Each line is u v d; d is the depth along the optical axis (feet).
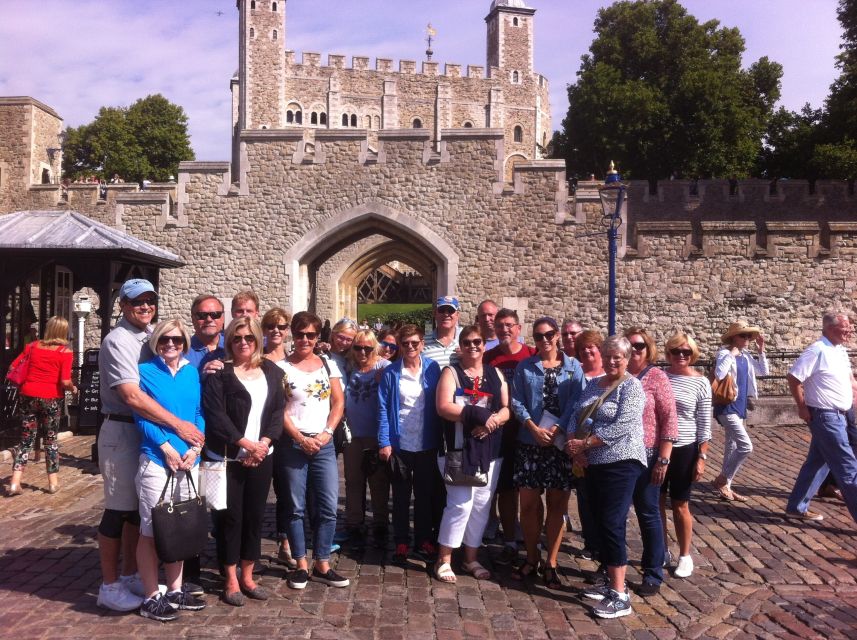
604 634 12.83
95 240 26.66
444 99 167.22
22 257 26.78
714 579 15.55
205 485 13.14
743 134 92.58
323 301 78.13
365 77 162.50
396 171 51.49
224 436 13.07
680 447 15.51
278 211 51.98
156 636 12.06
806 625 13.17
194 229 52.16
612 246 29.76
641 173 96.78
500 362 17.57
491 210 51.11
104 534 13.17
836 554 17.10
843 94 80.84
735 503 21.53
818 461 19.70
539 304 50.88
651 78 97.04
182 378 13.10
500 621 13.24
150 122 133.69
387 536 18.49
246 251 52.06
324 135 51.65
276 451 14.71
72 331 40.04
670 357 16.29
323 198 51.78
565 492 15.03
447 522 15.17
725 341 22.13
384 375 16.34
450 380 15.17
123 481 13.15
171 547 12.23
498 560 16.47
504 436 16.34
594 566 16.35
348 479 17.58
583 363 15.80
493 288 51.11
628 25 98.48
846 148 79.05
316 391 14.82
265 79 156.56
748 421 35.06
